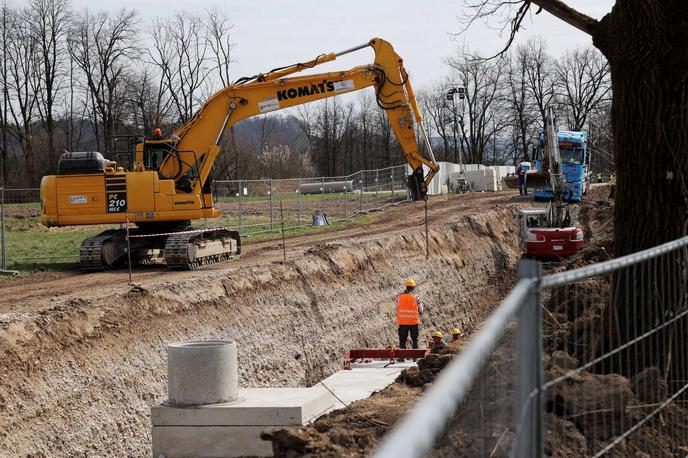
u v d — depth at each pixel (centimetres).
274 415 1191
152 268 2394
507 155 9569
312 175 9181
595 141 6456
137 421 1551
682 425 743
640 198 962
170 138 2420
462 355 256
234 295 2088
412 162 2353
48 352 1469
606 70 6456
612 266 473
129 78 6900
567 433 614
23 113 6675
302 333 2244
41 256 2784
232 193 4750
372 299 2736
